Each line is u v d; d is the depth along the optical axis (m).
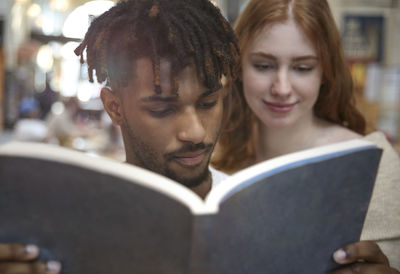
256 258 0.67
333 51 1.16
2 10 8.61
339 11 5.14
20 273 0.64
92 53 0.83
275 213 0.67
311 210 0.70
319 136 1.26
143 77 0.74
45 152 0.61
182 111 0.76
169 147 0.77
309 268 0.74
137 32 0.75
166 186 0.60
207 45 0.75
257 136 1.35
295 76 1.13
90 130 5.71
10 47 8.80
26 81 9.08
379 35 5.09
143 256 0.62
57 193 0.62
